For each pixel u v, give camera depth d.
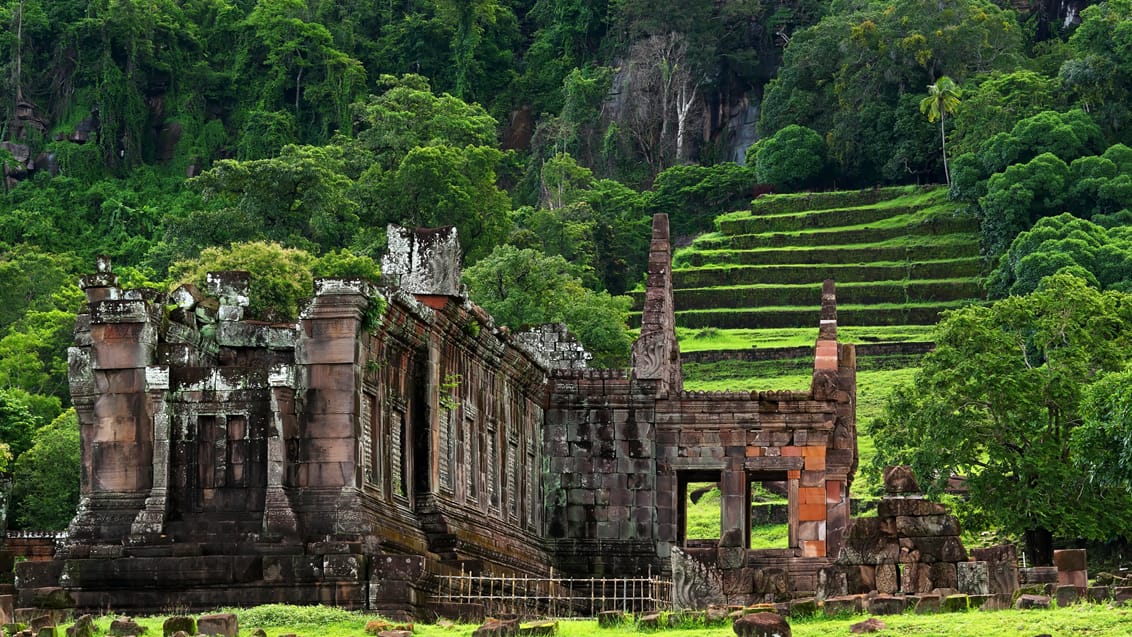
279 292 101.94
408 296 50.75
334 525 46.88
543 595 52.84
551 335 73.81
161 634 38.56
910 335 159.12
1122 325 87.12
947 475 80.75
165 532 47.97
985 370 81.19
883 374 141.88
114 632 38.25
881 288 169.50
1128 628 32.28
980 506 79.69
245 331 52.84
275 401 47.72
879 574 38.56
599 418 65.56
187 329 51.91
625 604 49.03
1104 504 78.12
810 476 64.25
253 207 150.00
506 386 61.28
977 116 188.12
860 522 39.00
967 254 174.38
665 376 66.00
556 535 65.12
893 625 34.19
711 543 66.00
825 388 64.50
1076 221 156.12
